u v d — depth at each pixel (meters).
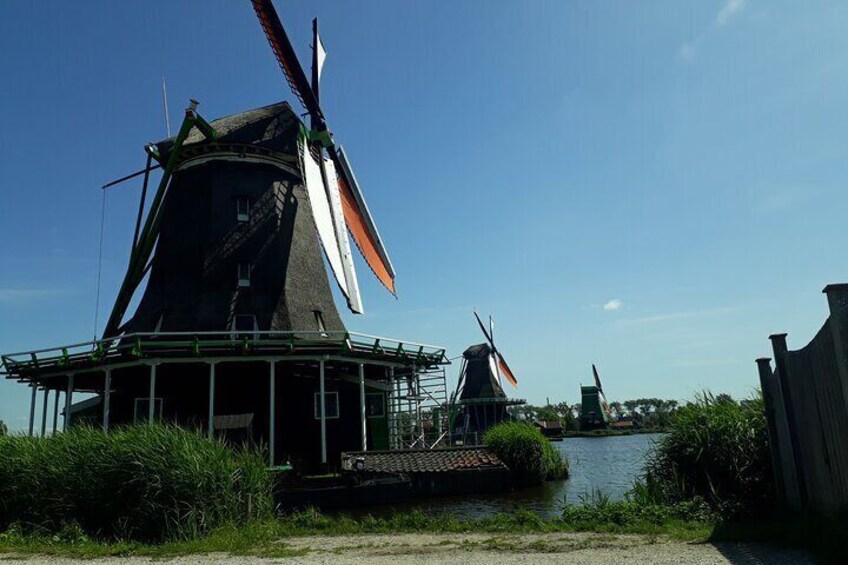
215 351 20.12
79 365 21.14
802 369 8.73
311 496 16.50
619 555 7.88
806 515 8.16
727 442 11.55
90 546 9.93
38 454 12.37
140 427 12.29
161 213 25.11
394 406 25.77
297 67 24.89
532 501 17.81
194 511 10.85
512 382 62.84
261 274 24.16
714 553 7.73
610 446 52.97
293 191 26.56
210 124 25.67
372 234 28.81
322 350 20.84
